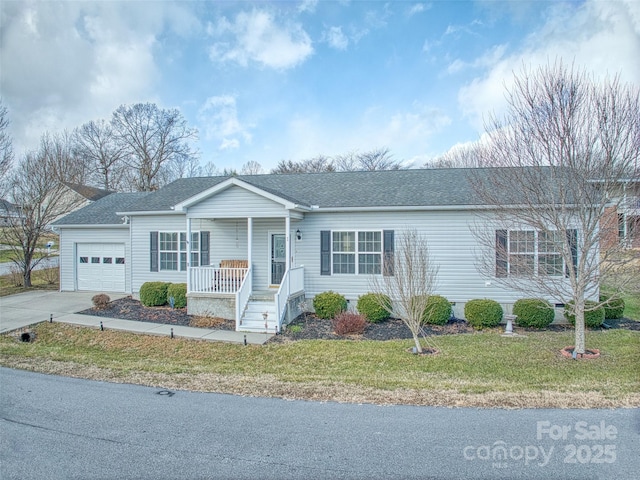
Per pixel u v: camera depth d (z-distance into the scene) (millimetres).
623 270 8250
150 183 42812
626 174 7762
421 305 9156
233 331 11305
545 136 8273
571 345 9234
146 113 42875
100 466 4195
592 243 8172
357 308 12711
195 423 5324
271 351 9312
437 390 6465
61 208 24203
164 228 15602
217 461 4293
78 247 18453
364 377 7305
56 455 4449
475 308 11641
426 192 13664
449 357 8469
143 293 14227
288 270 12289
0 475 4020
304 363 8359
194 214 13016
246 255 14930
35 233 20656
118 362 8594
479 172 14180
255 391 6625
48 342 10398
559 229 8445
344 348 9445
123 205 19828
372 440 4750
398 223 13195
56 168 24375
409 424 5195
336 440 4766
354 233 13562
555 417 5336
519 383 6734
